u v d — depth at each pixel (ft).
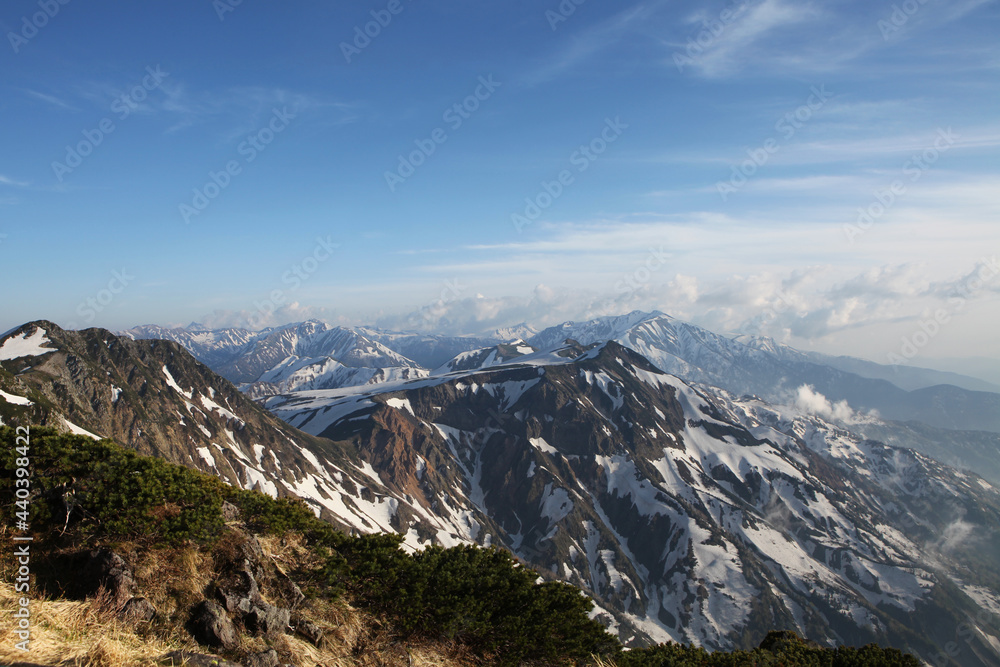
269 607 38.50
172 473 45.85
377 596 48.39
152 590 36.45
